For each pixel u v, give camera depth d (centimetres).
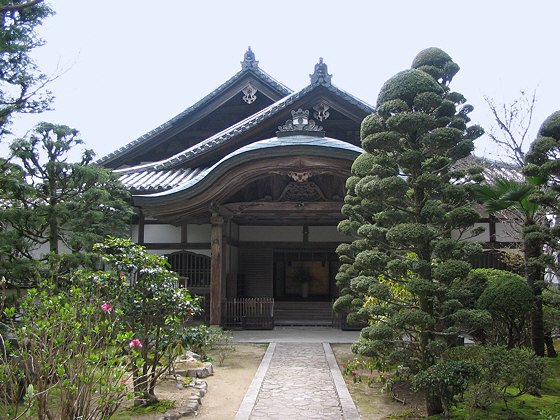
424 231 643
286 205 1584
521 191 888
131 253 749
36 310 602
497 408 707
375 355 685
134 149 1988
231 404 805
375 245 847
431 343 635
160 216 1525
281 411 763
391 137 657
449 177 736
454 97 803
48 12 845
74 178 1102
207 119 2078
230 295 1855
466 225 645
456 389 622
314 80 1736
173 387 858
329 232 2034
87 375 545
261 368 1066
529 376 650
